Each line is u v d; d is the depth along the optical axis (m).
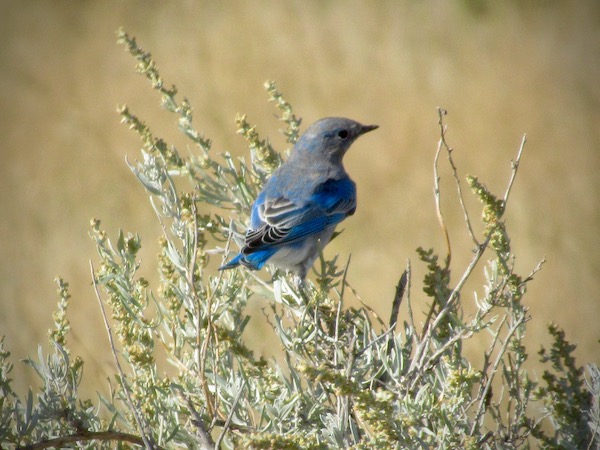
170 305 11.74
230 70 35.62
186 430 10.60
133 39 14.32
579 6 40.16
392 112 33.84
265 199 14.97
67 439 9.92
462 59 37.16
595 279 24.98
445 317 11.63
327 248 26.88
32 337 21.00
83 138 32.72
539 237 26.50
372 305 24.03
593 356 21.80
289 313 12.64
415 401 9.68
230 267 12.44
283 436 9.20
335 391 10.33
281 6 38.94
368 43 37.03
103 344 20.36
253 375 11.19
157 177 12.45
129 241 11.68
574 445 10.93
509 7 40.16
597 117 33.84
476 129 32.94
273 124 32.84
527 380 11.33
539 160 31.41
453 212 28.28
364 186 29.80
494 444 10.41
